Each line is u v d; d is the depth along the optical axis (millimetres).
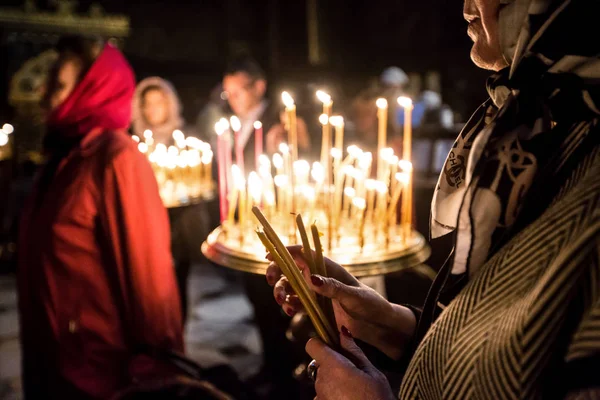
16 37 6242
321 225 1592
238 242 1502
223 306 4184
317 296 846
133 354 1806
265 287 2766
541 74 622
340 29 8547
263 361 3199
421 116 4723
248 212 1693
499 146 629
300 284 793
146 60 7844
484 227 638
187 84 8070
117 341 1795
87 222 1746
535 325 514
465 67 7695
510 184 623
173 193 2639
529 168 617
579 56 588
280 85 8234
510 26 674
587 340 472
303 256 894
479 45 742
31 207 1868
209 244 1518
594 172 541
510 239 621
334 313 922
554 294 506
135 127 3381
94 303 1768
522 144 622
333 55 8578
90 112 1822
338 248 1425
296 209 1756
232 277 4801
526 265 566
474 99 7457
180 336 1833
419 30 8109
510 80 650
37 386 1857
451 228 801
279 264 793
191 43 8062
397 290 2520
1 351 3328
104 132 1819
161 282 1760
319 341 784
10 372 3049
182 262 3314
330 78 8430
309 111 3338
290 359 2727
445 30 7863
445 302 699
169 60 7961
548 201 600
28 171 5828
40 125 6027
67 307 1762
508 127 630
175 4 7902
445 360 614
